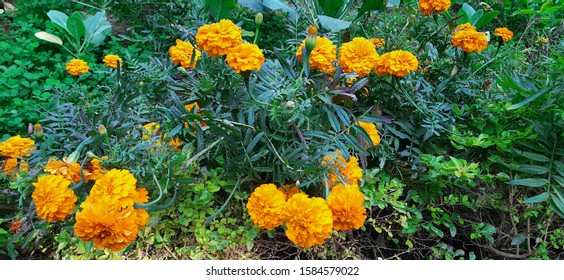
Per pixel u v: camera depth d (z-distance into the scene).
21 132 1.11
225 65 0.76
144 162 0.74
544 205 0.91
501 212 0.95
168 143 0.77
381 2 1.25
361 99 0.94
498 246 0.94
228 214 0.80
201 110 0.77
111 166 0.73
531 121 0.89
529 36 1.68
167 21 1.47
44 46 1.46
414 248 0.87
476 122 0.93
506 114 0.92
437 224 0.88
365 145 0.84
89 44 1.48
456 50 1.04
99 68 1.35
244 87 0.77
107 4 1.63
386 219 0.84
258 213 0.69
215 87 0.78
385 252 0.92
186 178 0.74
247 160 0.75
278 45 1.52
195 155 0.76
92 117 0.91
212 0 1.46
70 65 1.20
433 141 0.98
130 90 0.87
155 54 1.39
